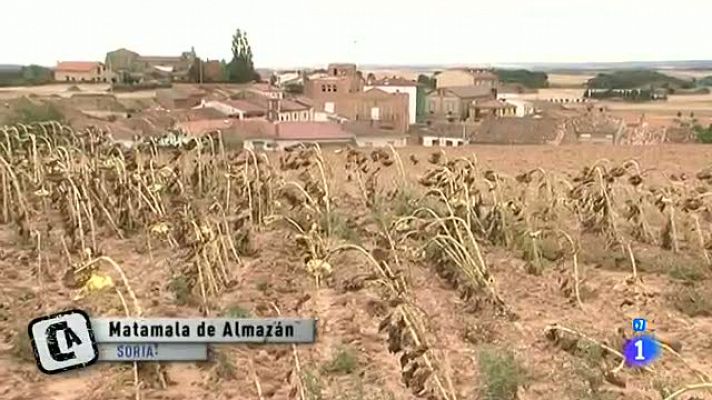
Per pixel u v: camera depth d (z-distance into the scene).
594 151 25.02
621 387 6.42
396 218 9.98
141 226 11.42
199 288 8.49
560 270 9.45
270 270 9.55
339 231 10.80
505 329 7.72
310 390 6.15
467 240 9.74
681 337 7.68
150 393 6.37
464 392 6.32
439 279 9.14
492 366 6.34
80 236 9.90
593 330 7.63
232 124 53.59
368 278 7.64
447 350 7.22
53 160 12.20
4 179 12.12
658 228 11.77
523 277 9.45
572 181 13.59
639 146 27.34
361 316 8.01
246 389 6.44
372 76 99.62
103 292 7.43
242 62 116.44
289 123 57.38
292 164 12.16
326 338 7.39
